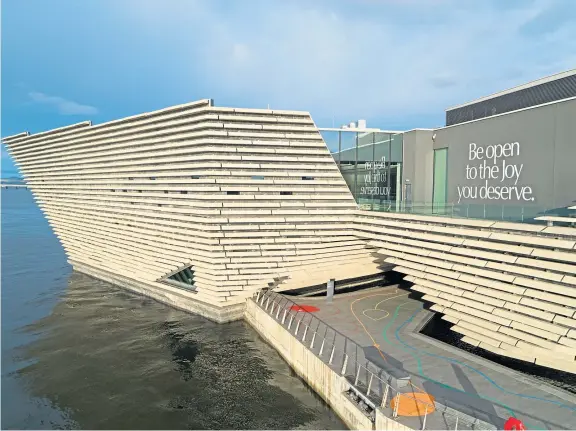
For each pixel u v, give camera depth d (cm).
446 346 1850
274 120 2283
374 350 1814
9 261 4991
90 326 2652
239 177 2377
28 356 2219
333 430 1536
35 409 1716
